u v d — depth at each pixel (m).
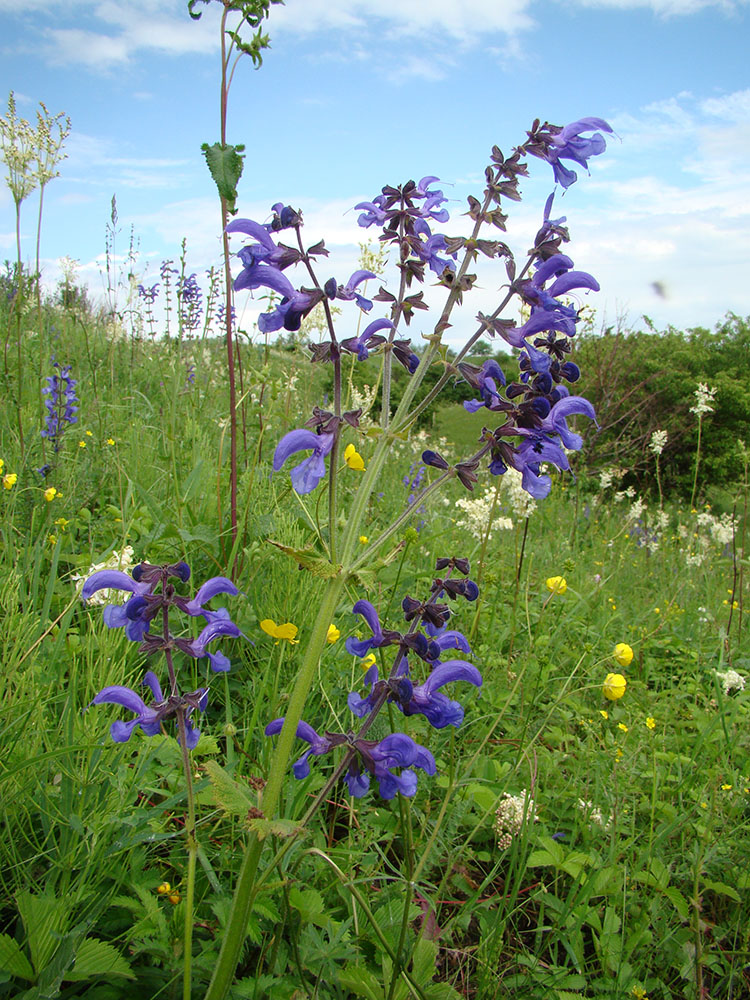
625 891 2.63
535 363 2.20
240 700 3.39
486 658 4.32
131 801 2.31
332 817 2.96
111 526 4.44
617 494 11.59
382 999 2.05
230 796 1.79
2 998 1.84
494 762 3.30
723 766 3.63
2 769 2.14
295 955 2.12
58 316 10.24
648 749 3.73
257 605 3.76
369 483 2.13
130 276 8.70
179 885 2.31
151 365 9.80
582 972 2.52
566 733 3.89
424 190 2.49
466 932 2.72
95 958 1.88
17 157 5.46
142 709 1.94
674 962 2.65
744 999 2.65
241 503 4.55
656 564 9.59
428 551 5.73
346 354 2.14
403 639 2.09
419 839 2.80
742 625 6.79
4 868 2.12
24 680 2.47
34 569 3.37
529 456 2.29
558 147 2.35
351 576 2.05
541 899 2.65
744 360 27.67
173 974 2.05
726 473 24.09
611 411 16.42
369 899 2.50
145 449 5.72
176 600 2.00
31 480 4.66
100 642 2.72
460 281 2.22
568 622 5.02
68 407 5.30
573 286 2.26
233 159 2.95
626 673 4.94
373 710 2.02
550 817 3.23
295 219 2.01
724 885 2.79
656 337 29.38
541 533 9.03
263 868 2.30
